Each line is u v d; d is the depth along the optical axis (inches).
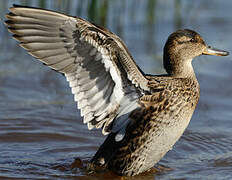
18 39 365.1
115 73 379.6
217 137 502.6
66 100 573.3
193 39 444.8
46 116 530.9
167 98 402.0
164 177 421.1
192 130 517.0
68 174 422.3
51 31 370.9
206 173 430.6
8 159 446.6
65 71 374.6
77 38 369.1
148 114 398.9
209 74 647.8
